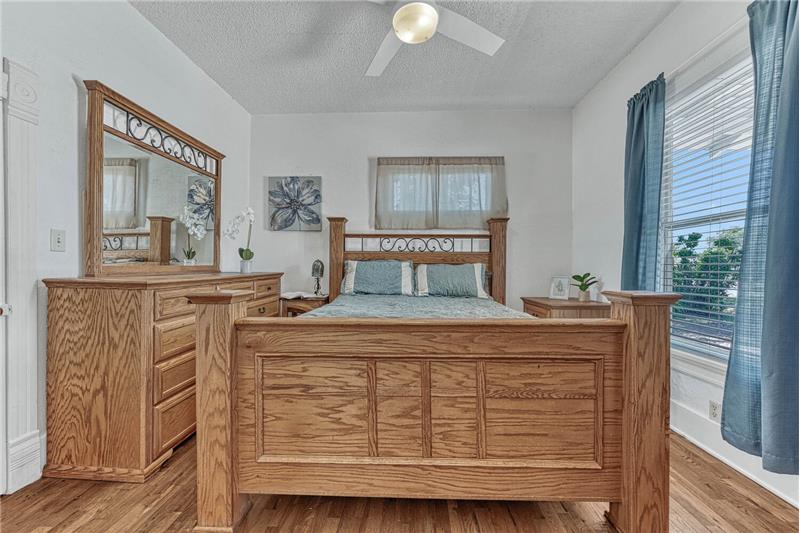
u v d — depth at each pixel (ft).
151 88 8.18
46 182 5.89
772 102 5.02
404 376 4.69
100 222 6.60
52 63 5.99
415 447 4.69
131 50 7.61
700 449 6.68
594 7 7.56
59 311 5.82
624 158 9.43
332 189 12.85
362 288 11.41
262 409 4.72
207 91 10.32
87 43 6.62
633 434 4.34
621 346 4.55
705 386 6.68
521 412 4.64
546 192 12.57
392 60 9.46
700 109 7.16
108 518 4.83
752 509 5.02
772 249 4.71
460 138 12.63
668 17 7.79
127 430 5.71
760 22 5.25
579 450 4.61
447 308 8.36
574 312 10.17
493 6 7.52
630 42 8.73
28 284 5.57
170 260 8.62
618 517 4.61
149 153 7.97
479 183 12.66
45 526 4.68
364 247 12.95
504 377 4.65
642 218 8.36
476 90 11.14
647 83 8.50
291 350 4.69
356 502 5.19
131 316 5.76
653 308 4.35
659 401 4.33
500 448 4.66
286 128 12.90
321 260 12.89
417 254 12.48
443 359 4.66
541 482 4.62
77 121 6.43
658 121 7.80
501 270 12.16
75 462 5.75
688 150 7.46
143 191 7.76
